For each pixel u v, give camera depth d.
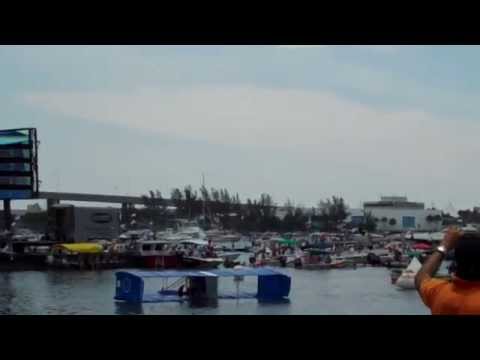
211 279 57.81
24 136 93.69
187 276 57.97
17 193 93.62
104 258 97.56
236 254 112.31
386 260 107.19
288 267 105.06
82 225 112.94
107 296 60.22
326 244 136.38
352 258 108.19
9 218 103.19
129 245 107.06
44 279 79.88
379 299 56.44
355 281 78.38
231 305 53.00
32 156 94.06
